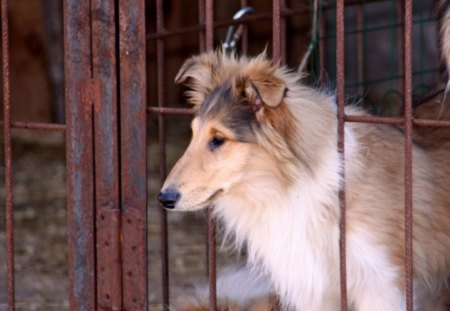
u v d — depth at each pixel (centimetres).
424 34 1173
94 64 519
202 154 507
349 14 1225
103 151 524
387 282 525
